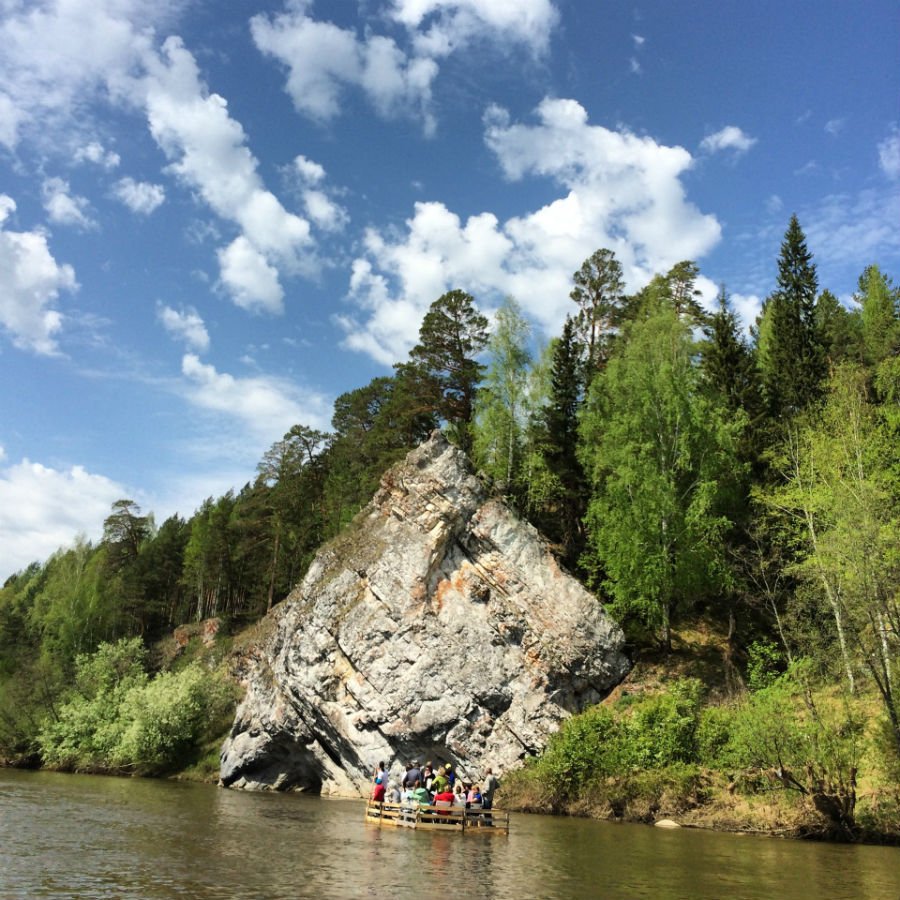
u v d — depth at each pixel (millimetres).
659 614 37094
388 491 44531
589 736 30375
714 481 36219
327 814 29953
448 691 36812
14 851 18344
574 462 43938
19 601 101500
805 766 23594
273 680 44969
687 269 59281
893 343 45844
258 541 71812
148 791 38969
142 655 68000
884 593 23641
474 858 18344
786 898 13906
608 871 16688
